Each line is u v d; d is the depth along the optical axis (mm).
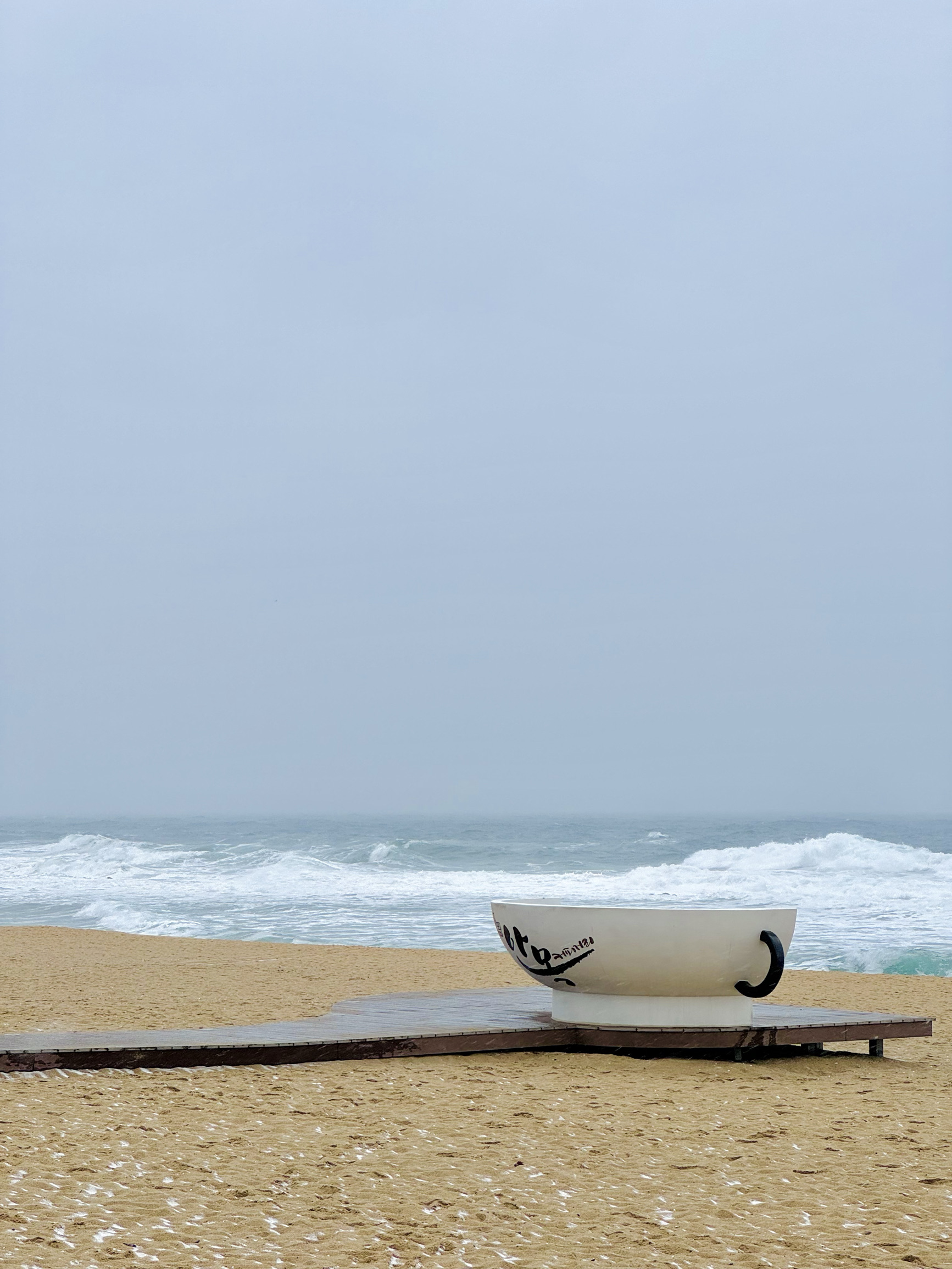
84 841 48656
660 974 7246
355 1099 5938
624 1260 3611
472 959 15336
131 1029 8328
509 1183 4445
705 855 36938
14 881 34938
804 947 16875
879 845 35344
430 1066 6949
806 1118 5738
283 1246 3658
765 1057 7688
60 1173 4367
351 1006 8820
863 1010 10953
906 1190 4422
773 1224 3998
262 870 35812
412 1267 3512
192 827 94500
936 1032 9562
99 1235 3676
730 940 7199
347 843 55000
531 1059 7273
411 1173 4559
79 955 15875
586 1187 4434
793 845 36812
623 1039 7410
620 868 39438
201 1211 3994
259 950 16562
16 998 11031
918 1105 6168
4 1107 5461
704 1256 3648
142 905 25688
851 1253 3674
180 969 14000
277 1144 4957
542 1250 3701
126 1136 4988
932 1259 3615
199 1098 5867
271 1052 6836
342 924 21344
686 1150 5043
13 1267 3328
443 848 46188
